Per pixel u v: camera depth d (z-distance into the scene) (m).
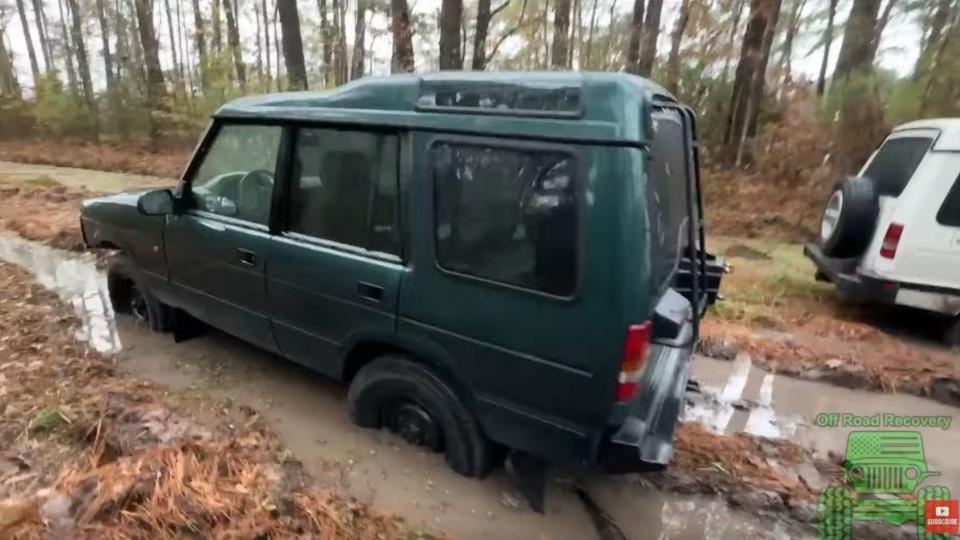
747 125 11.39
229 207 3.59
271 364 4.17
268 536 2.39
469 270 2.53
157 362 4.12
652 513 2.90
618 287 2.18
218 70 15.34
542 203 2.30
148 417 3.24
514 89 2.36
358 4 17.70
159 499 2.50
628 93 2.15
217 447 2.94
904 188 5.09
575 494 2.98
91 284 5.62
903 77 10.31
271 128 3.23
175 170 14.77
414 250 2.69
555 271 2.30
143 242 4.21
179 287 4.05
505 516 2.79
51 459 2.92
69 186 11.80
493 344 2.53
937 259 4.91
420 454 3.11
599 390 2.31
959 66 9.33
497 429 2.70
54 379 3.72
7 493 2.65
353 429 3.34
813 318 5.68
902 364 4.65
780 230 9.40
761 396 4.22
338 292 3.00
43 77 18.53
